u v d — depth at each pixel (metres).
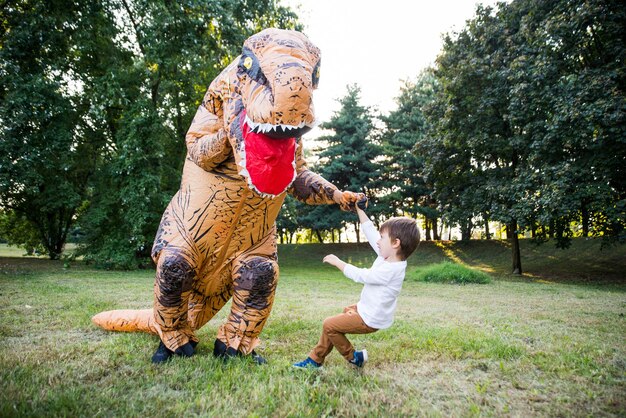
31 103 12.57
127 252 14.53
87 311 5.54
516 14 15.84
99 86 13.58
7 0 13.77
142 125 13.74
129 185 13.70
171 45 14.23
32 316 5.10
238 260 3.23
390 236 3.16
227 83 2.73
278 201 3.18
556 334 4.62
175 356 3.28
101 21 14.92
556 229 16.03
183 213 3.12
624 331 4.90
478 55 16.83
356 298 8.05
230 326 3.24
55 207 14.78
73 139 14.79
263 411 2.40
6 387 2.61
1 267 14.05
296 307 6.54
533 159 14.04
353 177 27.42
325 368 3.25
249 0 16.19
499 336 4.41
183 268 3.06
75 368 3.06
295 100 2.14
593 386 2.97
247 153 2.35
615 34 12.78
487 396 2.77
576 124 12.41
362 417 2.38
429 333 4.51
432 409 2.49
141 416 2.30
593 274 16.94
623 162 13.10
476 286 11.64
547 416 2.48
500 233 32.09
